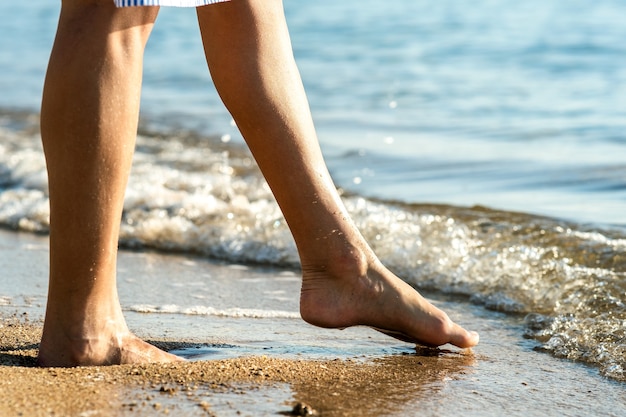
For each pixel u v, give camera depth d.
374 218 3.57
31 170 4.80
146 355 1.96
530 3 13.48
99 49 1.77
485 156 5.18
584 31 10.58
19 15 14.55
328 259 2.10
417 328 2.15
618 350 2.19
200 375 1.86
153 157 5.17
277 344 2.27
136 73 1.81
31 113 6.92
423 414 1.72
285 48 2.01
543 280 2.81
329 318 2.10
